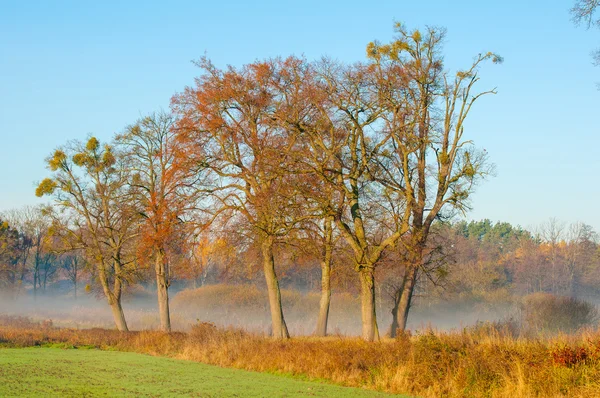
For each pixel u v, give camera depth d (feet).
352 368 63.72
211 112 92.99
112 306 122.21
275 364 69.26
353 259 88.33
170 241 98.53
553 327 96.37
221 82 92.94
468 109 89.92
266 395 50.75
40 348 88.58
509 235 418.92
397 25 93.15
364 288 87.25
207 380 58.39
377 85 88.74
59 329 115.75
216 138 93.76
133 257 120.98
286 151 87.40
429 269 93.04
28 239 240.73
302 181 87.92
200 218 95.45
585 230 289.33
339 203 91.40
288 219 89.76
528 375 54.80
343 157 92.38
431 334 66.80
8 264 219.82
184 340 88.28
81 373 59.88
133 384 54.03
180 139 95.40
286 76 91.25
